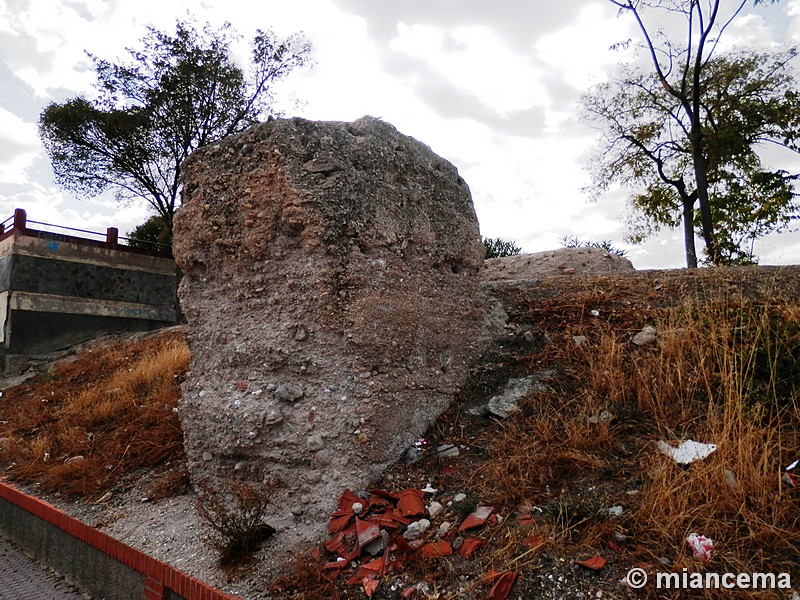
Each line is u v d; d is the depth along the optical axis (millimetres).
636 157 18219
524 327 5066
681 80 16469
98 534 3912
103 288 13328
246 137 4168
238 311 4223
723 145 15664
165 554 3473
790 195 15773
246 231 4129
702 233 14484
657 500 2719
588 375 4090
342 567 2928
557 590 2471
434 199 4621
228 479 3980
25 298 12102
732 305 4516
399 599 2646
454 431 3941
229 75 17266
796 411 3135
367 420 3594
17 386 10141
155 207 18594
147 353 9414
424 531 3051
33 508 4816
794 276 5062
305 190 3832
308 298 3848
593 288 5645
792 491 2678
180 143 17172
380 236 4023
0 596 4043
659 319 4547
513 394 4086
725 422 3084
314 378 3791
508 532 2850
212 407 4102
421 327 4195
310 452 3617
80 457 5480
